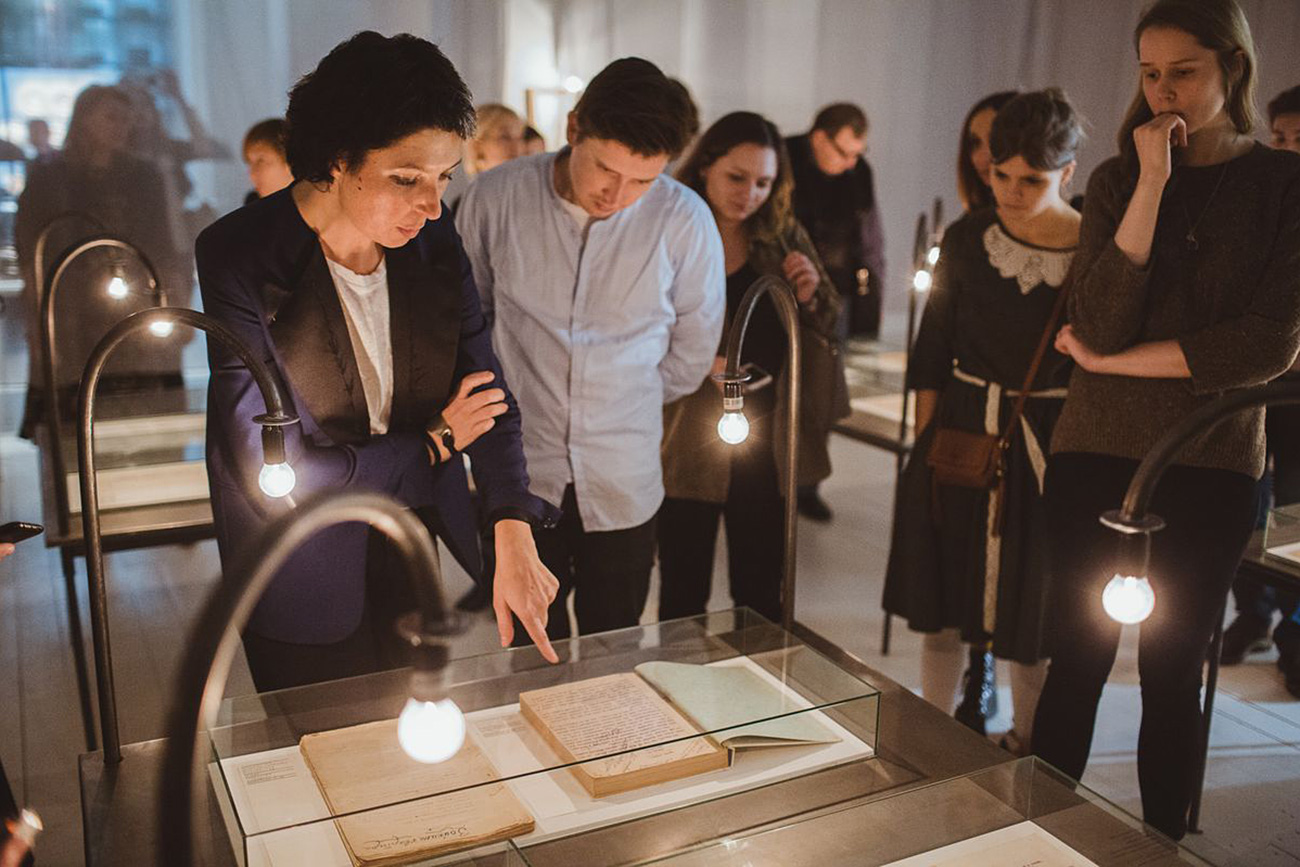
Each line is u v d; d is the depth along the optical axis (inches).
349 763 52.7
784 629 74.1
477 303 72.9
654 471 92.4
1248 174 73.2
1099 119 210.5
